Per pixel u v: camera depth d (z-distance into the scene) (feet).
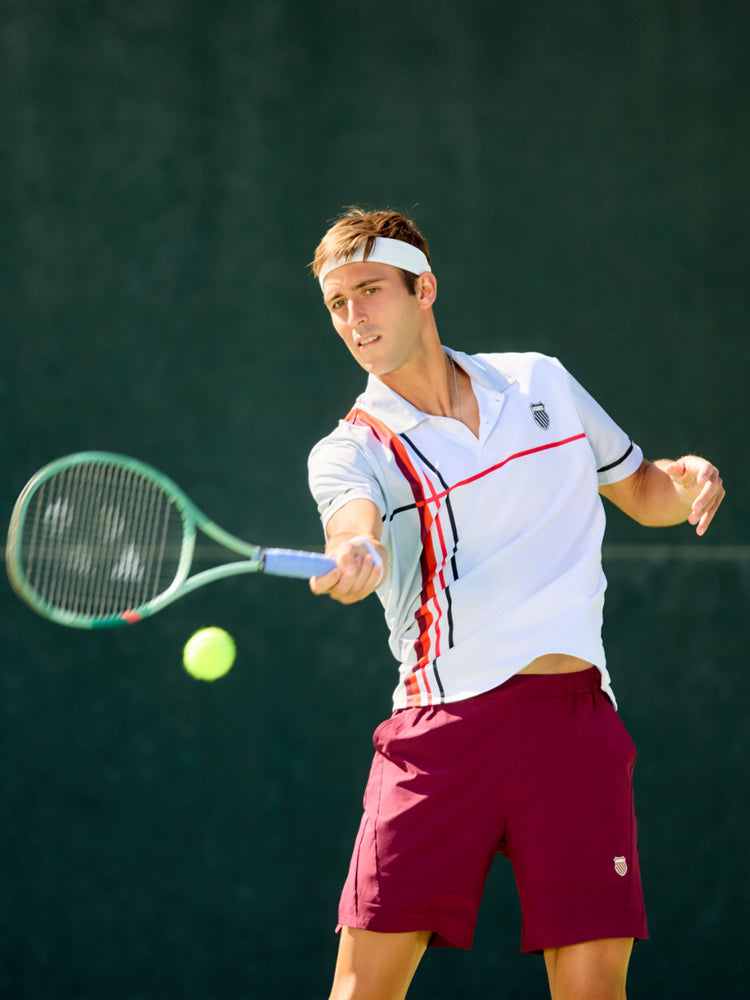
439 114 62.13
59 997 56.49
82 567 24.61
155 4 62.34
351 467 25.00
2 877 57.26
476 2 62.75
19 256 60.95
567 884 23.76
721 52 63.05
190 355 60.70
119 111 61.87
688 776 58.80
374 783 25.20
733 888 57.93
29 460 59.72
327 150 61.87
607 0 63.05
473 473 25.12
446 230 61.52
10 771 57.93
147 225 61.36
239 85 62.08
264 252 61.46
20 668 58.49
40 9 62.18
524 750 23.94
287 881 57.52
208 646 35.45
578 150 62.28
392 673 59.06
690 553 60.34
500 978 56.75
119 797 57.88
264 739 58.44
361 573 21.86
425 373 26.20
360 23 62.49
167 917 57.16
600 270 61.72
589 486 25.98
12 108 61.62
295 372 60.80
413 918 23.68
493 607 24.47
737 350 61.67
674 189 62.28
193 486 59.88
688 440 61.00
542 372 26.61
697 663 59.67
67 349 60.54
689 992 57.00
